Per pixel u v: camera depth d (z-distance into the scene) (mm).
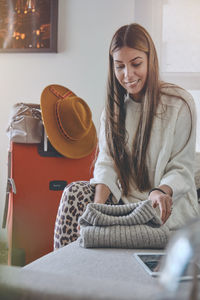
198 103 2693
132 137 1534
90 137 2213
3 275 321
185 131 1473
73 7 2791
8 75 2902
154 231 1067
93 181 1482
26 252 2051
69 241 1362
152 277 769
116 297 276
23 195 2053
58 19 2814
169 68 2719
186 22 2689
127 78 1450
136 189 1508
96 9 2760
